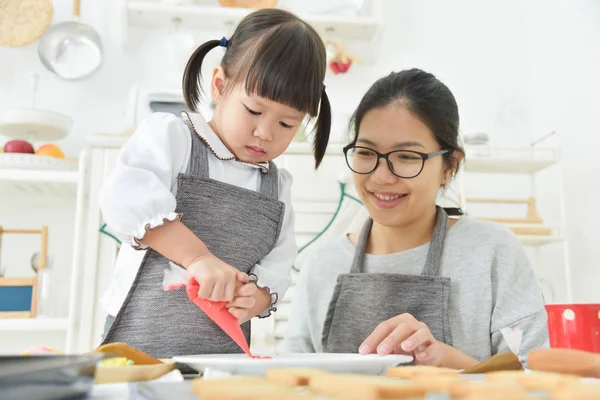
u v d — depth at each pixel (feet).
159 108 5.85
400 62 7.39
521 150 6.42
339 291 3.52
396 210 3.41
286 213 3.28
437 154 3.39
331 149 5.82
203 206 2.82
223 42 3.25
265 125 2.82
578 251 6.41
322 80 2.98
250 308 2.60
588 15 6.30
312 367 1.75
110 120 6.64
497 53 7.61
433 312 3.32
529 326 3.24
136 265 2.86
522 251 3.58
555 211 6.72
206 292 2.23
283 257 3.14
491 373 1.49
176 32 6.73
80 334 5.30
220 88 3.02
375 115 3.43
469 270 3.46
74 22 6.62
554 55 7.02
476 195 7.09
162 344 2.64
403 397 1.16
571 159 6.57
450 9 7.63
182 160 2.87
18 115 5.86
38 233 6.18
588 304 1.88
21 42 6.54
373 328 3.39
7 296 5.65
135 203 2.44
